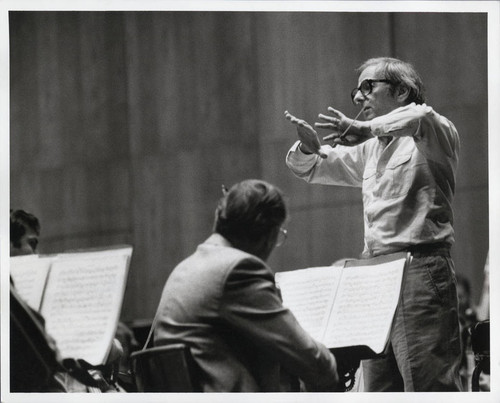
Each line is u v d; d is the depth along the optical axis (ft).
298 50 45.47
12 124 52.44
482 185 40.81
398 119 18.97
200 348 16.35
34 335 17.70
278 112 46.21
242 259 16.56
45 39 51.62
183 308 16.63
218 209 17.35
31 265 18.58
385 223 19.76
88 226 51.08
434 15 41.86
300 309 18.65
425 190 19.61
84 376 18.04
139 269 49.73
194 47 48.57
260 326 16.24
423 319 19.07
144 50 49.85
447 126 19.47
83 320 17.93
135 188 50.03
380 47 43.01
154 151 49.67
